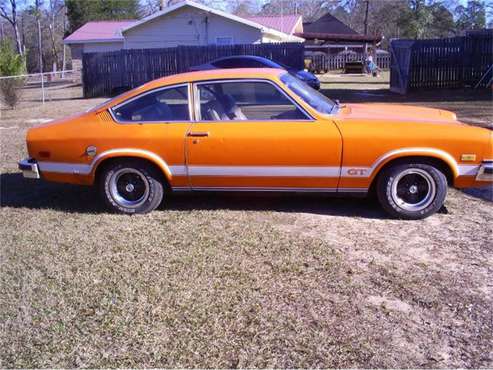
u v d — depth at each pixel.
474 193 6.09
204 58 21.34
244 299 3.67
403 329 3.29
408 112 5.56
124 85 21.77
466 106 13.62
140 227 5.18
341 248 4.52
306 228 5.02
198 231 5.00
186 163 5.28
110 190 5.54
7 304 3.73
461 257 4.31
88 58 21.39
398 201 5.14
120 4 52.81
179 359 3.04
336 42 41.75
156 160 5.30
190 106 5.35
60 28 63.47
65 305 3.68
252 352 3.08
